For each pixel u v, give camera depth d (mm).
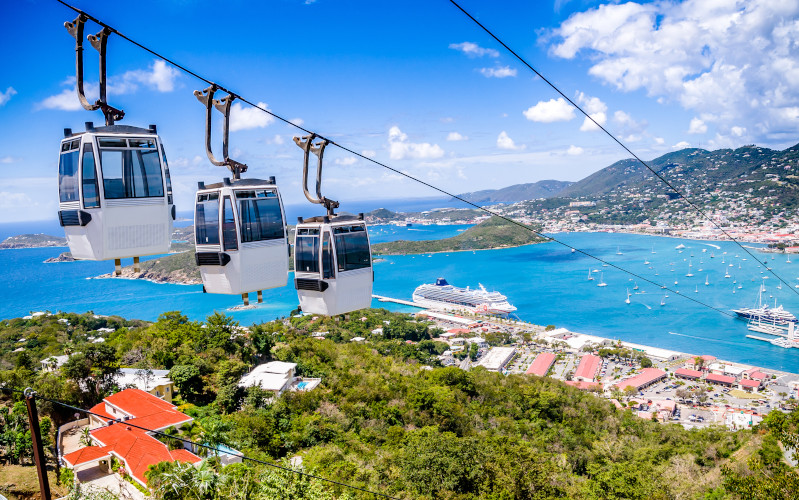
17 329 105438
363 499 33344
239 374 55688
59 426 42062
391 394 63062
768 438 41906
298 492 27094
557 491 40312
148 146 8758
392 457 42406
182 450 35844
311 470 36906
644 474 43094
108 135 8375
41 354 76750
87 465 33750
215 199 9734
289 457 40250
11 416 37469
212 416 44406
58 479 32969
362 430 52000
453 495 37531
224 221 9633
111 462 34875
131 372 52438
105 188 8352
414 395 61062
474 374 86062
